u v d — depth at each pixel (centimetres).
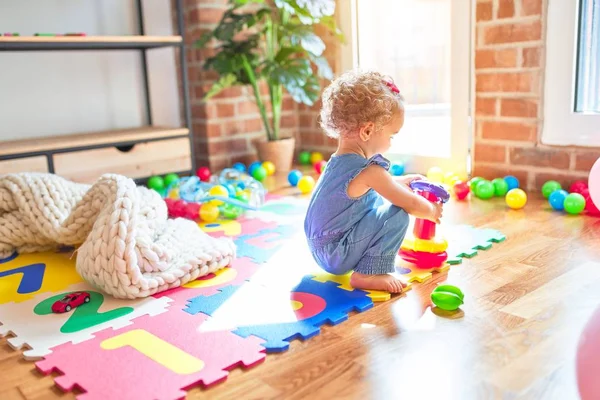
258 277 143
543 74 208
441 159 246
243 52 262
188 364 100
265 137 305
